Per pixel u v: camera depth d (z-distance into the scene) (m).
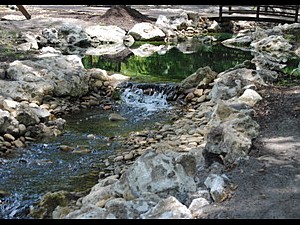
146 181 4.50
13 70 8.52
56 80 8.55
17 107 7.11
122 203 4.23
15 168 5.96
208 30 17.23
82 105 8.48
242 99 7.25
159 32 15.45
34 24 15.05
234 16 17.59
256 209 4.17
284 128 6.13
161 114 8.20
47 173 5.85
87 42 14.12
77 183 5.59
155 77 10.12
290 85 8.68
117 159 6.24
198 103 8.64
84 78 8.91
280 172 4.91
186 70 10.97
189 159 5.07
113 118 7.88
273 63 11.52
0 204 5.04
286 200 4.33
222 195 4.40
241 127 5.75
